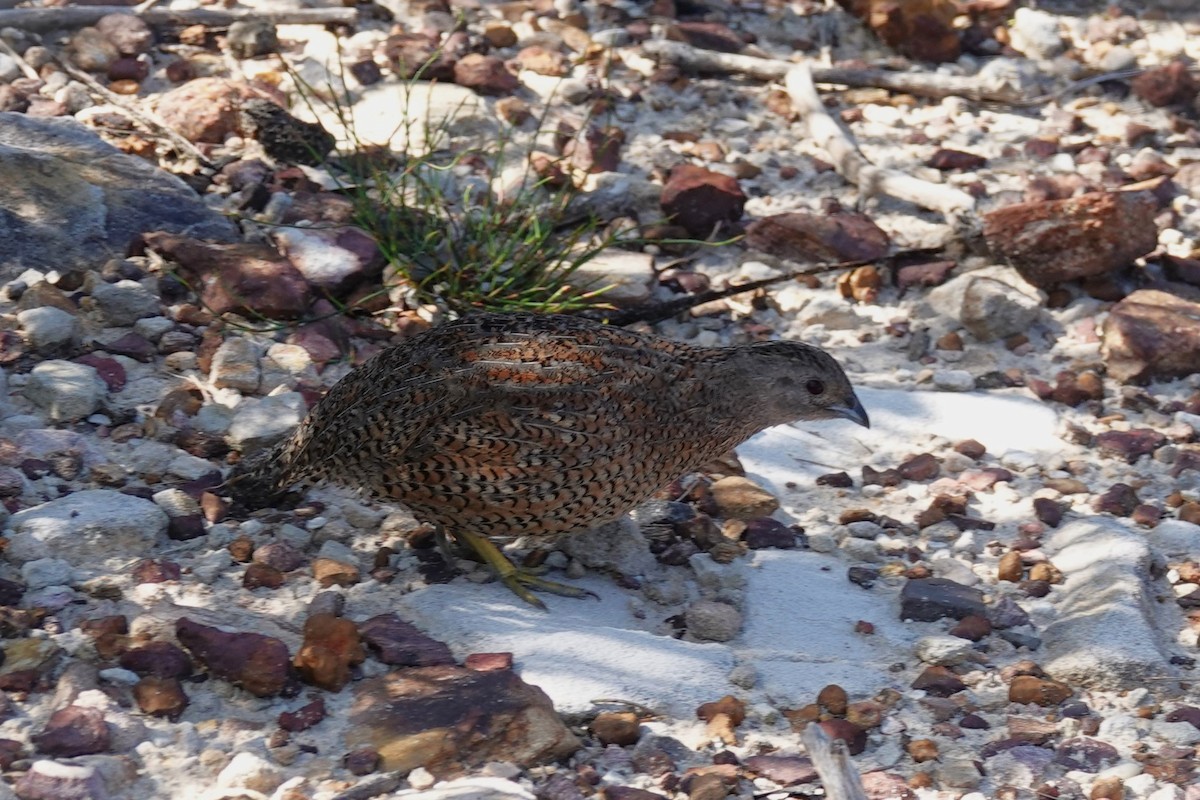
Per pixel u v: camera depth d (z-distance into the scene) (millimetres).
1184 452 12148
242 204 13594
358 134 15156
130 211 12898
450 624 9547
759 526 10953
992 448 12266
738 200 14555
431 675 8883
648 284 13492
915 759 8914
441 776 8352
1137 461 12156
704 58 17172
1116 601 10078
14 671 8539
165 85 15375
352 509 10578
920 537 11148
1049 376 13242
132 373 11617
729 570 10430
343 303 12867
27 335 11461
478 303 12898
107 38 15594
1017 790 8711
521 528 9734
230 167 14062
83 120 14445
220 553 9875
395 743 8445
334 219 13547
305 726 8586
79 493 10062
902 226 15031
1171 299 13594
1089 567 10602
